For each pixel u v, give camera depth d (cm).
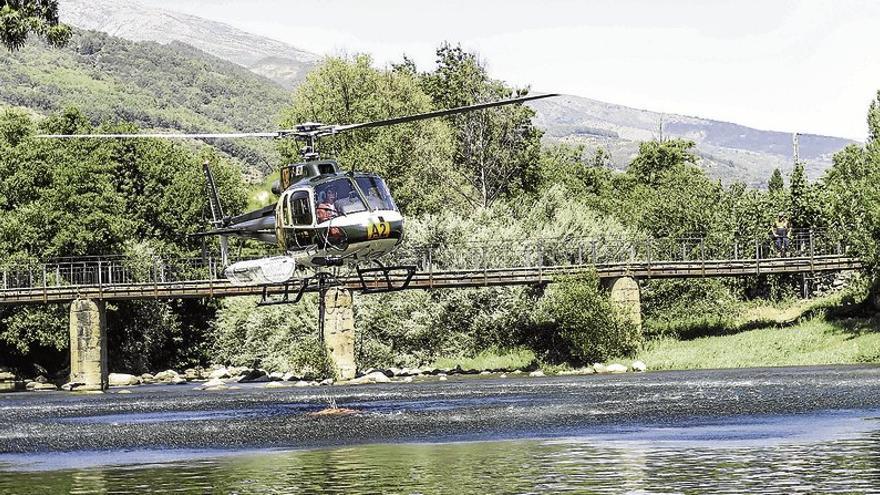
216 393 9231
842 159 14325
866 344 9869
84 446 4853
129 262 12431
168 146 15250
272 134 5703
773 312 12438
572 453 4034
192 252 14488
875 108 13800
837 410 5225
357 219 5831
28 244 12606
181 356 14438
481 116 16450
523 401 6656
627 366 10631
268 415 6425
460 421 5400
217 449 4603
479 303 11769
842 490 3109
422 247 12144
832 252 12494
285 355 11981
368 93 16375
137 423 6009
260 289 11338
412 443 4588
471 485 3403
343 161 15150
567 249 12256
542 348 11619
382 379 10475
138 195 14512
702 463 3666
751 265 11256
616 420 5144
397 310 11850
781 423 4753
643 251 12662
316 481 3584
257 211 6450
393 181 15175
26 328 12206
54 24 5916
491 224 12644
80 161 13700
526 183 18438
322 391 8938
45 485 3669
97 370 11362
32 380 12494
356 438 4853
